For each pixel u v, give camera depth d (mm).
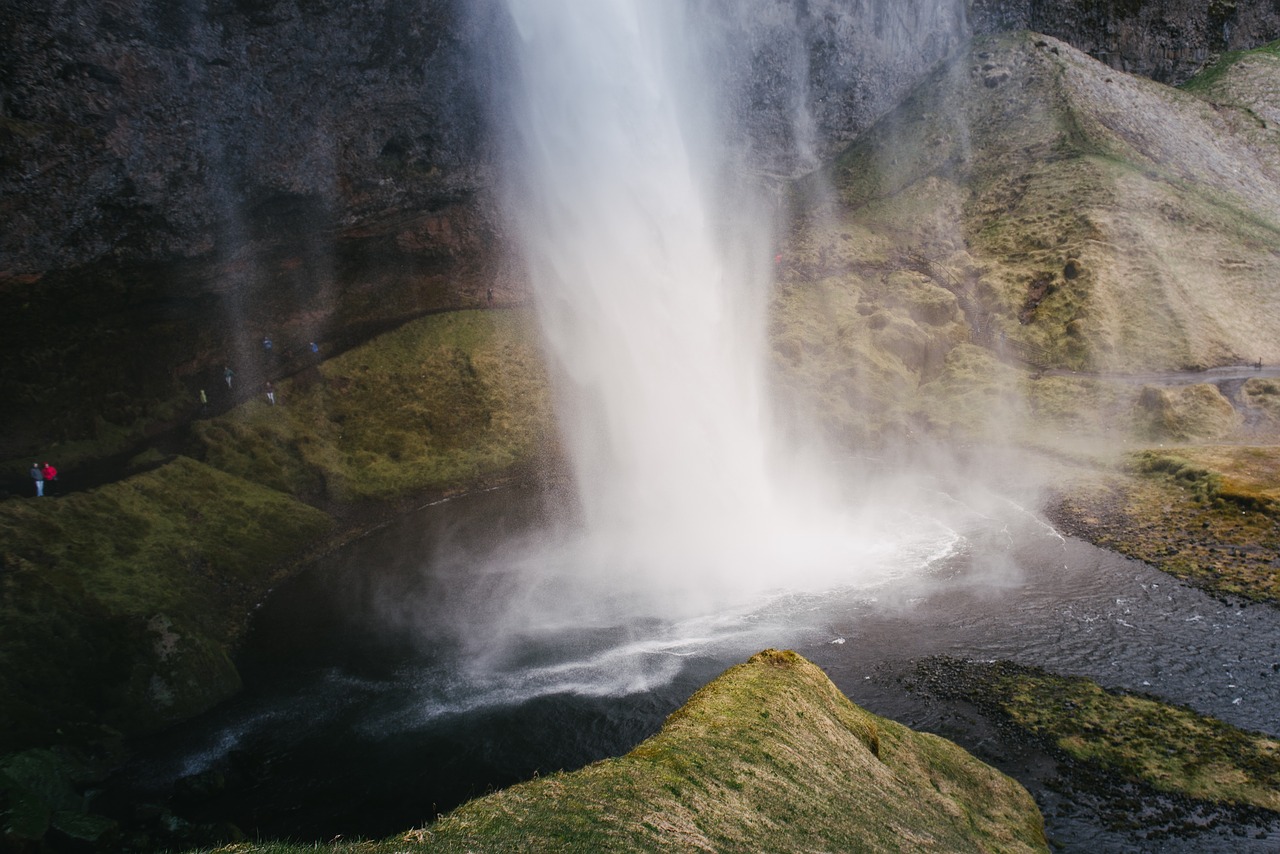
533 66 73312
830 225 91625
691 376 74188
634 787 18344
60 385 51250
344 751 31688
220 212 55500
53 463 49062
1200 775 26781
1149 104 100750
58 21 44219
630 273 81938
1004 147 94625
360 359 66000
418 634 40375
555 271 78750
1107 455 58094
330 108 59656
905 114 103500
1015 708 31438
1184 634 36188
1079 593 40844
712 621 40562
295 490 54625
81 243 49375
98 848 25656
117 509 43906
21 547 37844
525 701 34250
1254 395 62406
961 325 77875
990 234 86562
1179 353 69625
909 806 21750
